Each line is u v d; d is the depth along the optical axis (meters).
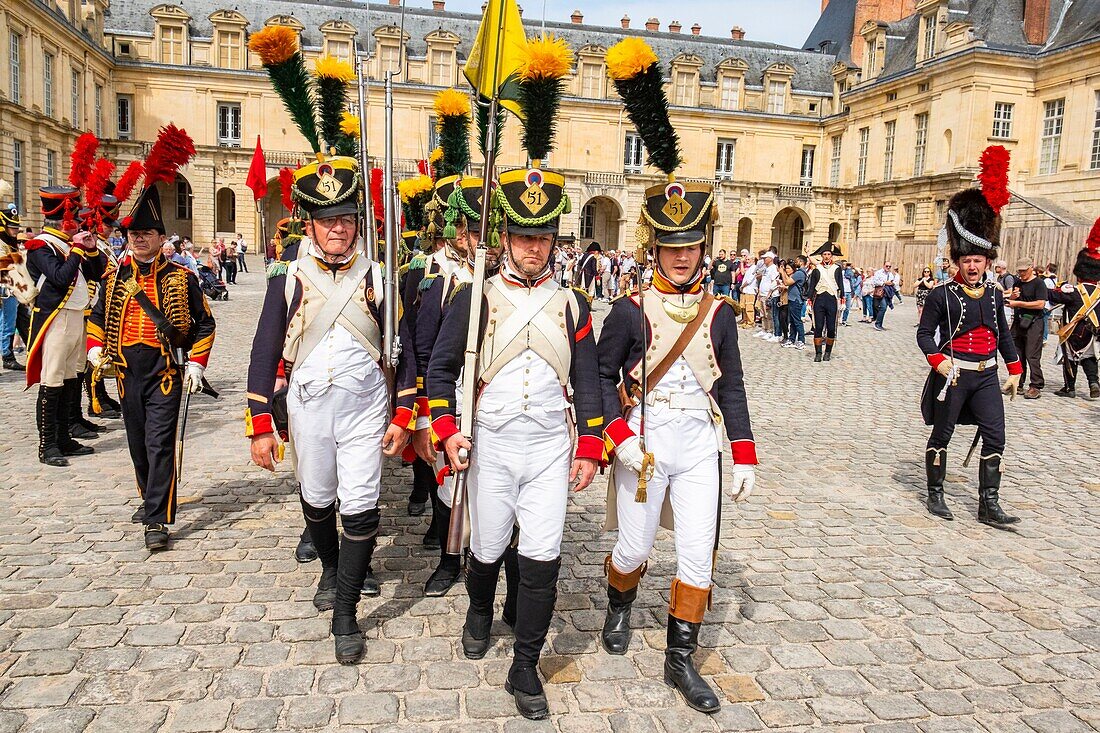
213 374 11.06
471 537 3.47
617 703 3.44
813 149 53.44
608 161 50.62
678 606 3.50
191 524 5.33
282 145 47.59
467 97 4.98
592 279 21.56
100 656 3.64
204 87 46.56
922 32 42.09
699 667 3.76
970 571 4.98
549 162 50.09
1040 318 11.37
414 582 4.56
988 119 38.22
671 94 51.59
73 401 7.41
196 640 3.81
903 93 43.53
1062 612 4.44
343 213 3.68
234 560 4.76
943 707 3.48
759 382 12.25
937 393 6.02
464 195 3.85
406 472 6.69
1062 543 5.51
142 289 4.83
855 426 9.20
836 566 5.00
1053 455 8.04
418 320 3.74
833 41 56.25
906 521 5.89
